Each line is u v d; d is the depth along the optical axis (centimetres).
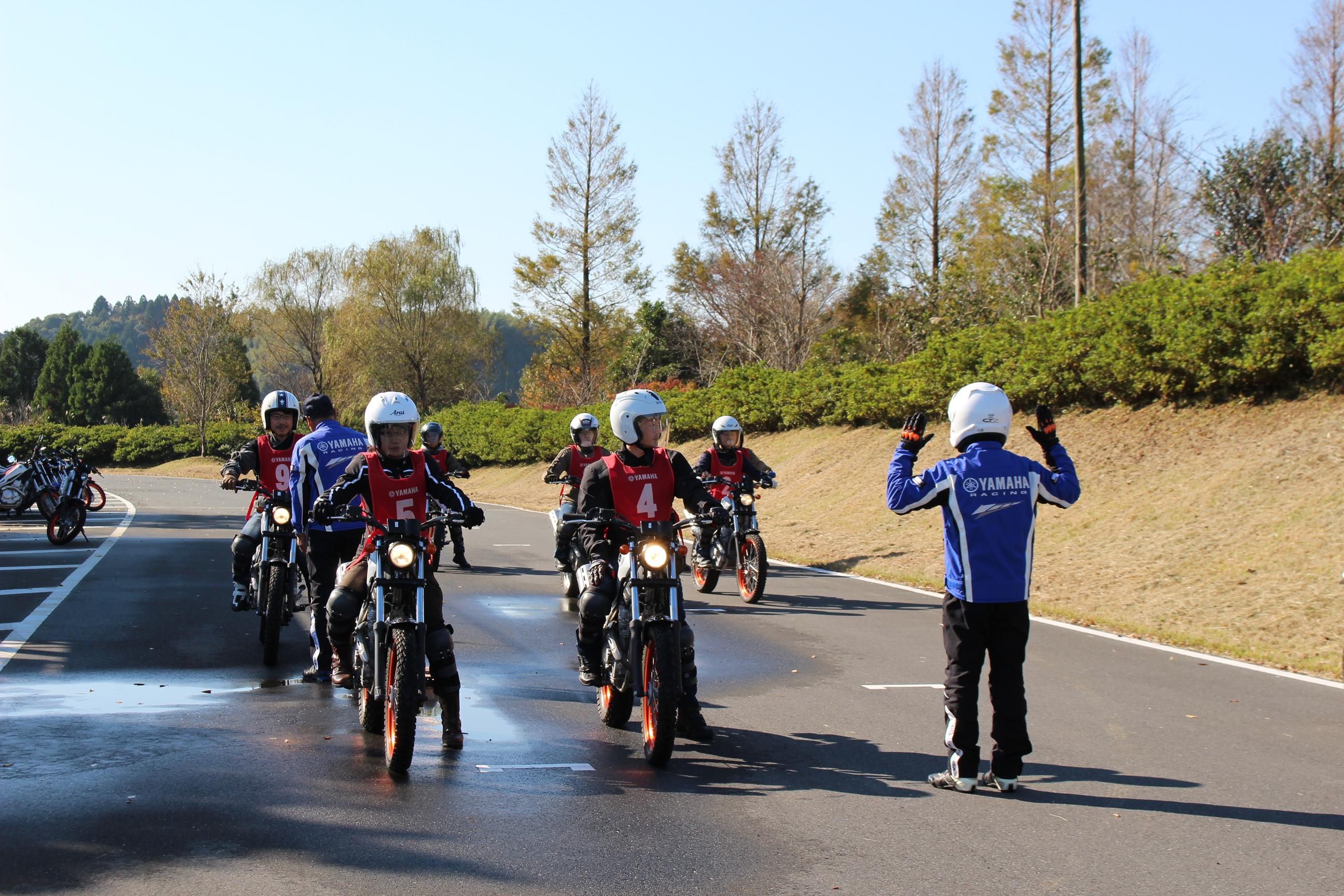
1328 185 2242
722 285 4794
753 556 1207
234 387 7200
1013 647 551
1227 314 1627
